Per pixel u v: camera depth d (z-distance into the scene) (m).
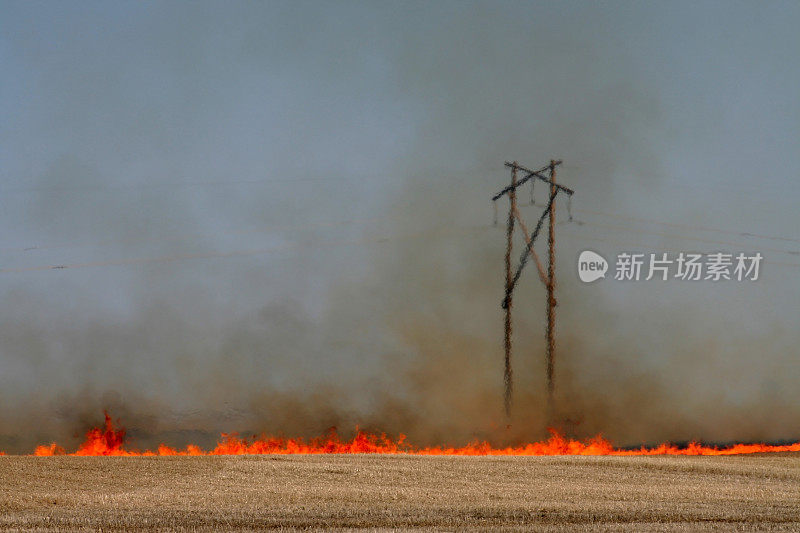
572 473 76.25
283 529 48.66
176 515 53.06
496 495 62.53
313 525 50.09
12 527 49.09
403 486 67.38
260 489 64.81
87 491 64.25
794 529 48.56
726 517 53.72
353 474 73.62
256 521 51.19
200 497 60.78
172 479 70.44
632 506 57.78
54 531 47.62
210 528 48.94
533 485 68.56
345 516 53.06
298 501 59.25
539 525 50.34
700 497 62.66
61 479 70.06
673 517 53.66
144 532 47.81
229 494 62.22
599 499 61.34
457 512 55.00
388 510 55.62
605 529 48.28
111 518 51.94
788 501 60.84
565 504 58.59
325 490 64.06
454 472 75.50
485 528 48.97
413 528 49.12
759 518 53.47
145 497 60.69
